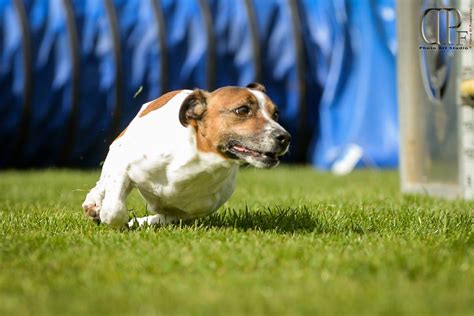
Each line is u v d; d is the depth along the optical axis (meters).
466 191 11.98
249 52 19.75
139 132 8.01
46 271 6.20
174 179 7.92
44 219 8.80
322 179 16.41
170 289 5.62
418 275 6.01
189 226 8.36
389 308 5.06
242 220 8.80
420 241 7.45
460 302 5.22
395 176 17.23
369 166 19.61
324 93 20.31
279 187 14.07
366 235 7.80
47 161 20.61
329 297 5.37
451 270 6.14
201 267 6.24
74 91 19.06
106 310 5.09
